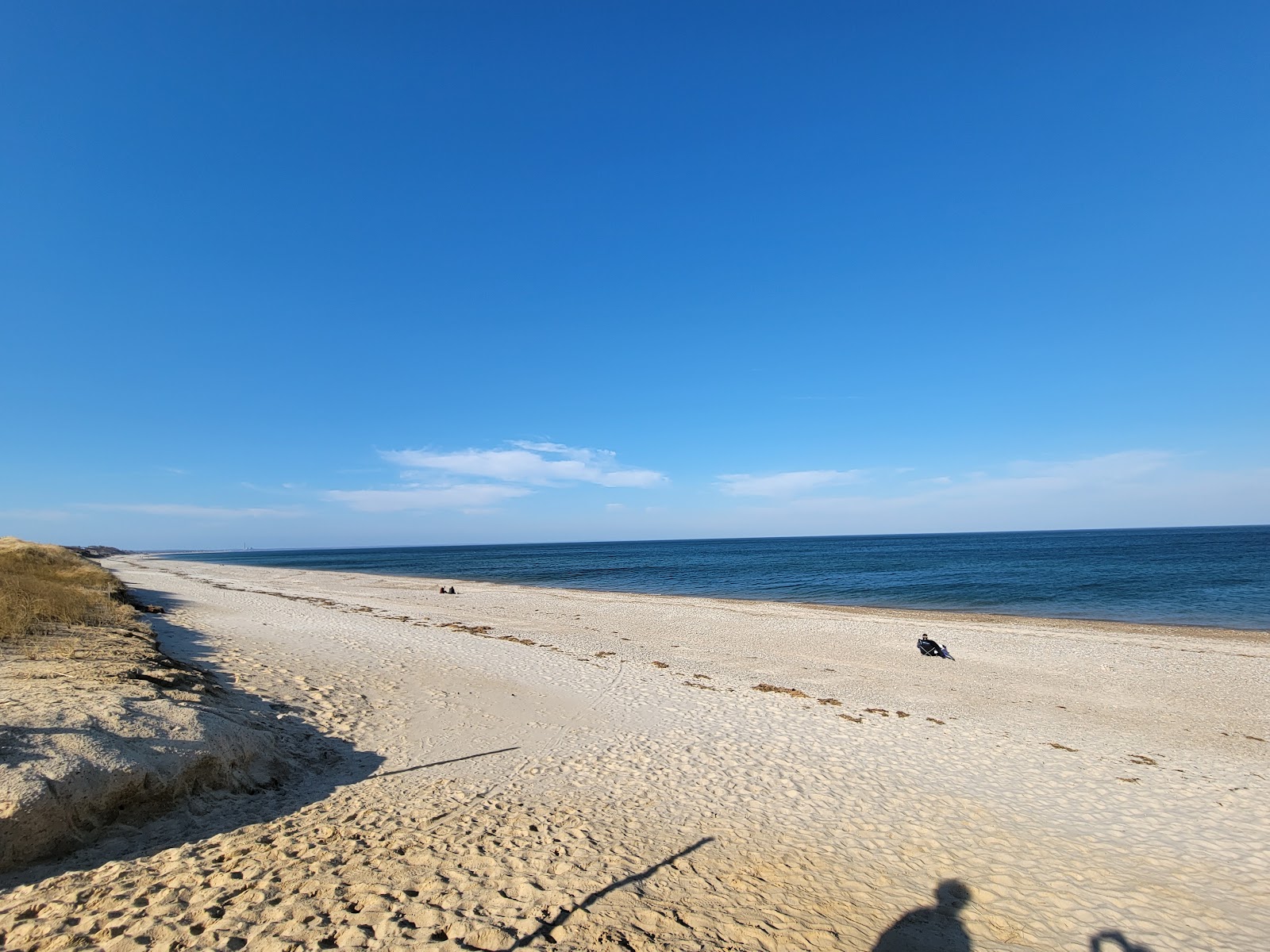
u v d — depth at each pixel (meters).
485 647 18.09
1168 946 5.36
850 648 20.25
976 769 9.84
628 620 26.36
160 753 6.35
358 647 16.59
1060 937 5.39
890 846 6.96
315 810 6.80
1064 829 7.76
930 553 89.94
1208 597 34.28
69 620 13.09
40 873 4.93
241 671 12.53
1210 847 7.42
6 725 5.84
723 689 14.59
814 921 5.26
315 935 4.34
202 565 87.88
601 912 5.03
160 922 4.38
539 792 7.90
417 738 9.82
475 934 4.48
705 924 5.02
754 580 50.94
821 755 10.11
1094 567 54.66
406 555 158.75
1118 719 13.09
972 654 19.42
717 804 7.88
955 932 5.31
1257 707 14.06
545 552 147.62
